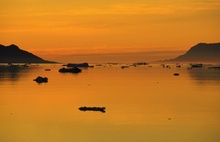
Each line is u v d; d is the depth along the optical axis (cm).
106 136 7938
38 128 8700
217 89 16675
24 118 9806
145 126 8756
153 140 7656
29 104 12175
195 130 8406
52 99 13362
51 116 10038
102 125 8888
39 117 9912
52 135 8100
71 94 14875
